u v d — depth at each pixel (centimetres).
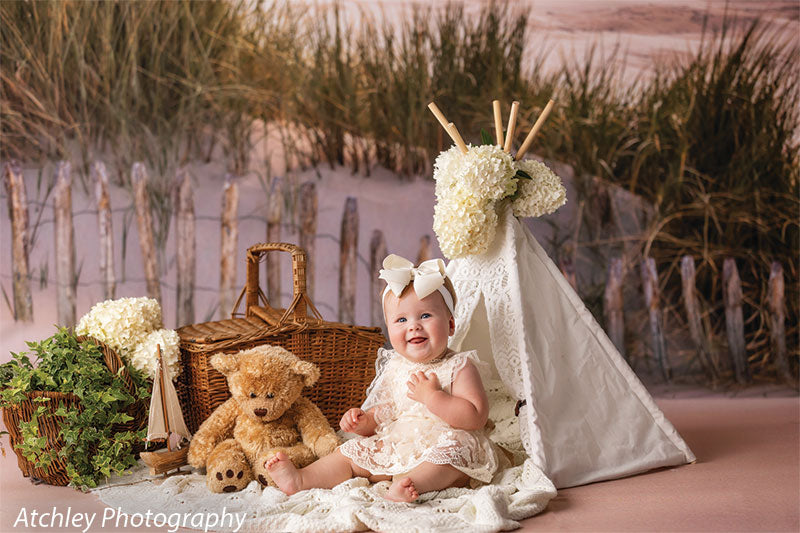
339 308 447
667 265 469
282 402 242
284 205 460
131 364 257
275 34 466
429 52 474
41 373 235
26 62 439
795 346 457
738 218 467
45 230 439
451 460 214
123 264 445
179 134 454
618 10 476
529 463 232
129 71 446
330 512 201
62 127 444
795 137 470
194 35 455
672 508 210
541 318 254
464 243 250
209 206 453
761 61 471
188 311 438
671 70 478
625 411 252
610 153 475
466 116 477
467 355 240
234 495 221
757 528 193
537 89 479
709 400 399
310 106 468
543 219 469
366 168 473
